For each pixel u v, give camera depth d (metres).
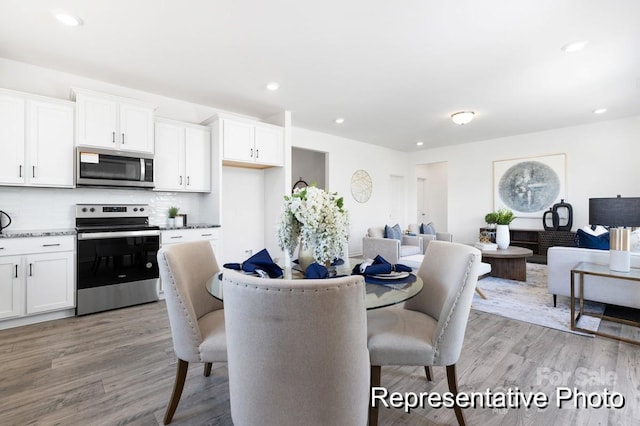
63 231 2.96
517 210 6.03
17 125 2.77
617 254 2.59
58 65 3.06
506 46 2.73
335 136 6.13
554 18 2.33
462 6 2.19
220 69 3.16
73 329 2.65
